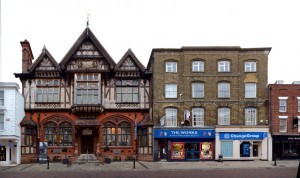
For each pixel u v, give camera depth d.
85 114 35.94
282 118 35.69
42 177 22.83
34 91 36.22
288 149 35.72
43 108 35.94
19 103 34.00
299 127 35.72
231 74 36.03
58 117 36.16
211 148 35.53
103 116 36.34
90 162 33.00
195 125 35.62
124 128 36.62
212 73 36.06
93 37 35.81
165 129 34.88
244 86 36.12
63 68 35.50
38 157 34.53
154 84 35.75
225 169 27.47
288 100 35.91
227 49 36.09
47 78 36.38
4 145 32.81
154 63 36.03
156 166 29.48
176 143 35.41
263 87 36.12
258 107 35.97
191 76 35.97
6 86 32.66
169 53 36.16
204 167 28.53
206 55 36.25
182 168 27.72
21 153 33.81
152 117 35.66
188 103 35.72
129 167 28.72
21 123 33.94
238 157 35.06
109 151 35.97
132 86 37.03
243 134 35.28
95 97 35.41
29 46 37.47
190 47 35.88
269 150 35.28
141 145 35.84
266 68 36.16
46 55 36.59
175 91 36.00
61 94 36.31
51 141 35.91
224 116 35.84
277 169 27.47
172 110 35.78
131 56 37.00
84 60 35.88
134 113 36.69
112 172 25.50
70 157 34.28
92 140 36.16
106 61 36.19
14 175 24.06
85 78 35.56
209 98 35.88
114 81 36.88
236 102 35.88
